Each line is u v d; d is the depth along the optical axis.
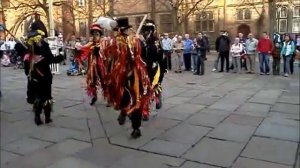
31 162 4.57
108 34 6.43
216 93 9.26
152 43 5.89
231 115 6.81
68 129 5.91
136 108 5.31
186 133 5.66
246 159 4.61
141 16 32.97
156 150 4.93
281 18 29.23
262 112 7.08
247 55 14.10
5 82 11.48
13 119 6.54
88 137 5.49
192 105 7.68
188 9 27.59
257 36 29.31
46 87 6.04
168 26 31.80
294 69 15.48
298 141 5.29
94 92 7.57
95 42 7.23
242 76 13.04
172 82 11.33
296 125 6.14
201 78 12.45
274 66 13.44
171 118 6.55
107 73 5.82
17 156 4.76
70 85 10.62
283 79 12.18
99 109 7.29
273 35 19.03
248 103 7.94
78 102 8.00
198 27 31.47
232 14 30.27
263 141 5.29
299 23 28.81
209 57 22.98
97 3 29.27
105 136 5.54
